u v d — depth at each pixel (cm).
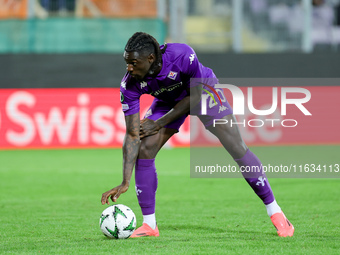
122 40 5234
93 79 5112
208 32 5303
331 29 5747
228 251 1459
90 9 5284
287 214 2181
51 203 2583
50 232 1848
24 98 5053
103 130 5103
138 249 1487
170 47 1542
